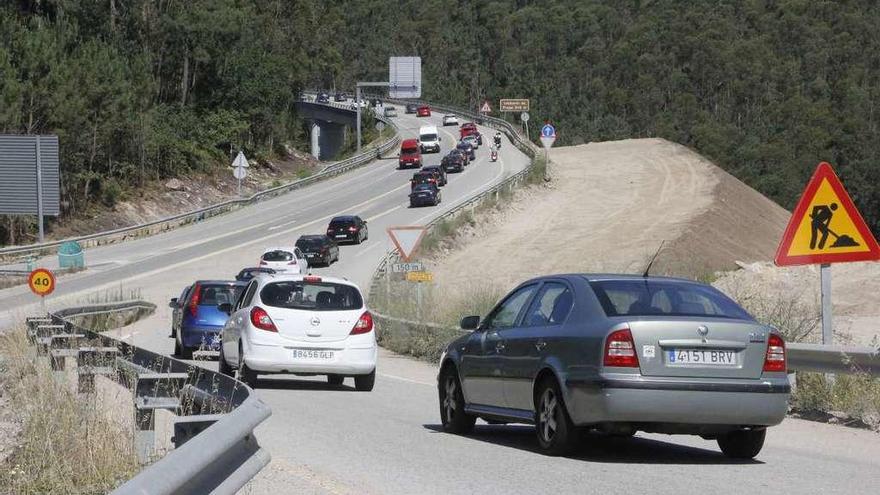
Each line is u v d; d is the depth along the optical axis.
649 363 14.70
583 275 16.64
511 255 86.31
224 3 160.38
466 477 14.16
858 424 20.41
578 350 15.23
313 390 27.27
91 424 13.68
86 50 123.12
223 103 156.75
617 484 13.65
